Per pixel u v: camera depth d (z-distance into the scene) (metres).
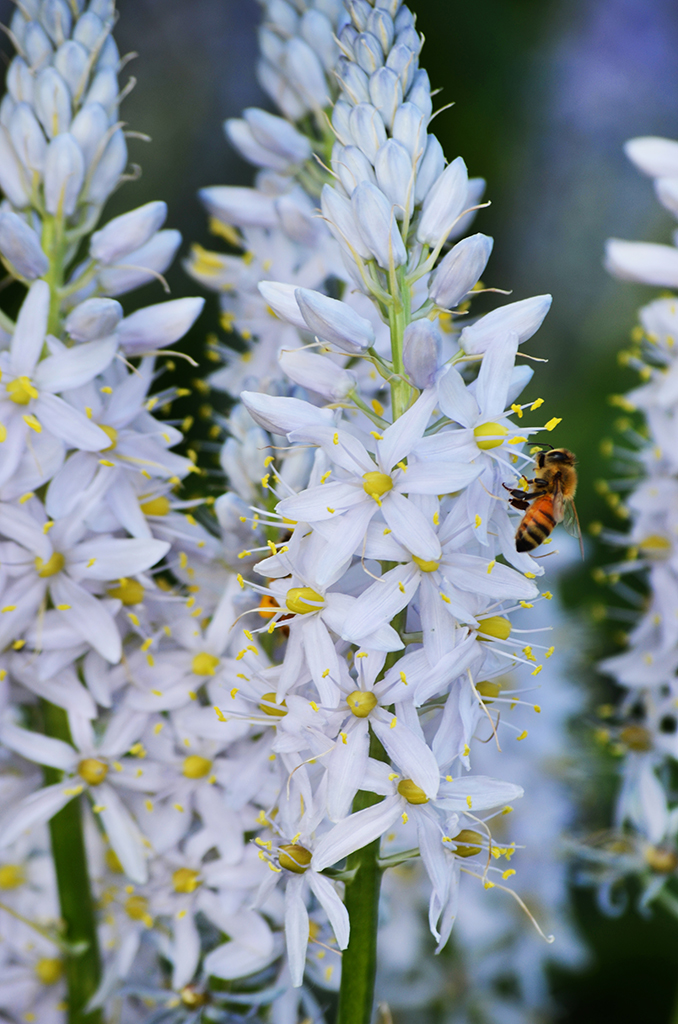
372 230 0.46
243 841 0.49
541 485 0.51
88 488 0.48
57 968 0.51
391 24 0.47
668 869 0.54
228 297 0.54
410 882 0.56
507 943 0.58
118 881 0.51
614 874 0.55
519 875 0.57
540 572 0.45
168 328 0.49
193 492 0.52
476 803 0.45
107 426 0.49
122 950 0.50
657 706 0.54
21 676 0.49
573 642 0.59
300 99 0.53
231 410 0.51
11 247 0.48
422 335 0.44
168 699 0.49
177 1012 0.49
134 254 0.49
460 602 0.45
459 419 0.45
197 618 0.50
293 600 0.45
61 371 0.48
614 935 0.63
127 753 0.50
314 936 0.49
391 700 0.45
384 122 0.47
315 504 0.45
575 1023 0.62
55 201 0.48
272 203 0.52
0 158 0.49
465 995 0.58
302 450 0.49
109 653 0.48
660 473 0.53
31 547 0.48
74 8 0.49
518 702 0.47
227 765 0.49
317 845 0.45
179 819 0.49
